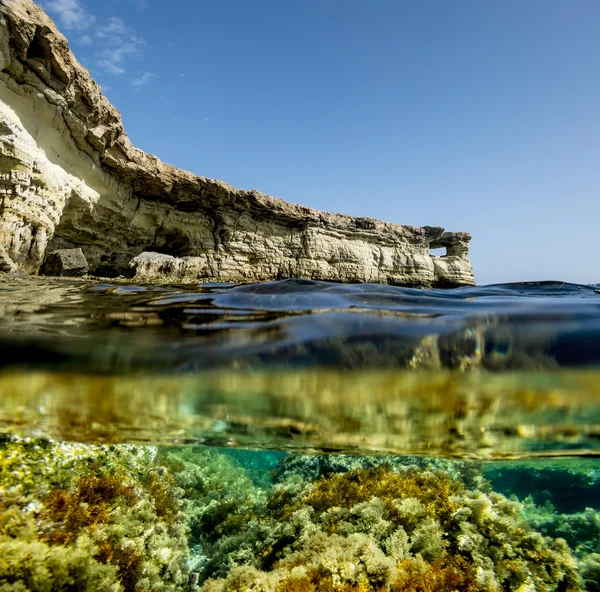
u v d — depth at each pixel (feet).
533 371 8.22
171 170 68.08
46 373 8.61
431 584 15.96
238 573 16.69
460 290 22.66
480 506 20.84
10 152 40.29
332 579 15.49
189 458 33.81
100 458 17.02
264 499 29.04
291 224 89.92
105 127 55.16
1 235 39.17
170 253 75.51
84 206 55.67
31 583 9.66
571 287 25.17
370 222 101.86
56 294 20.17
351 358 8.90
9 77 41.27
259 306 15.08
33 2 41.14
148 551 15.79
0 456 12.73
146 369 8.81
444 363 8.62
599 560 21.15
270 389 9.05
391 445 11.69
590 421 9.25
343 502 23.66
